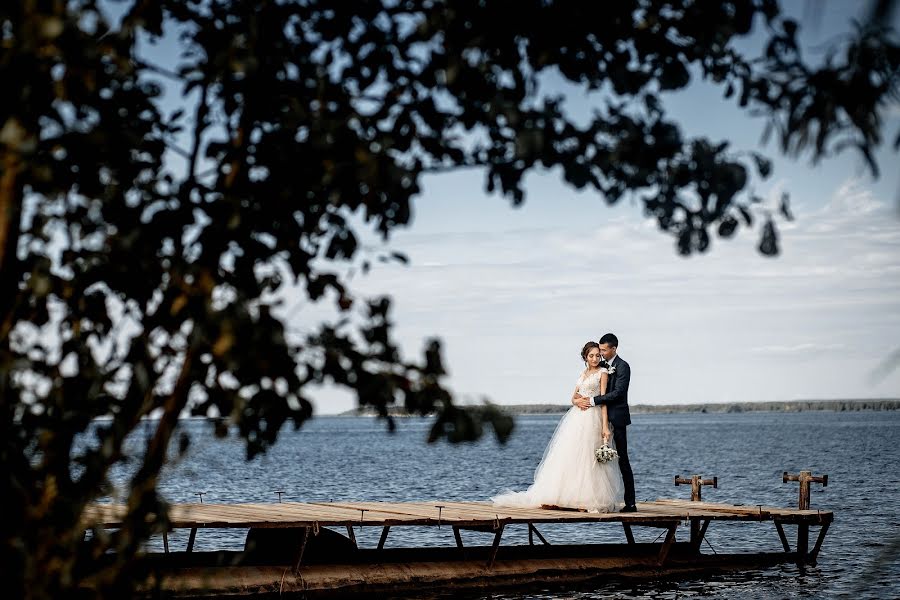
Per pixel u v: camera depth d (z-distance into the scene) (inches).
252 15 148.9
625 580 593.3
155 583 161.0
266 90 149.6
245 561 530.0
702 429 7298.2
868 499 1267.2
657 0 145.2
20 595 145.4
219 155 154.6
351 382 143.3
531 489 606.9
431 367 144.4
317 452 3457.2
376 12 152.9
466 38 147.3
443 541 839.7
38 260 151.4
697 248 139.6
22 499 148.0
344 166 144.5
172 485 1541.6
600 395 588.7
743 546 807.1
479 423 141.3
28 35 136.8
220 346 138.9
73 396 149.1
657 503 682.8
